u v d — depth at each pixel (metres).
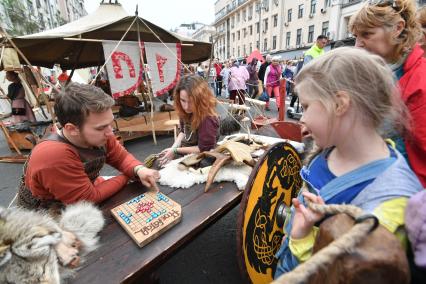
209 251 1.84
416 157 0.91
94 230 0.91
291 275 0.35
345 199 0.64
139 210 1.04
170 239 0.91
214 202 1.14
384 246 0.40
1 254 0.62
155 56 4.30
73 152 1.09
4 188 3.01
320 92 0.59
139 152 4.13
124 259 0.82
